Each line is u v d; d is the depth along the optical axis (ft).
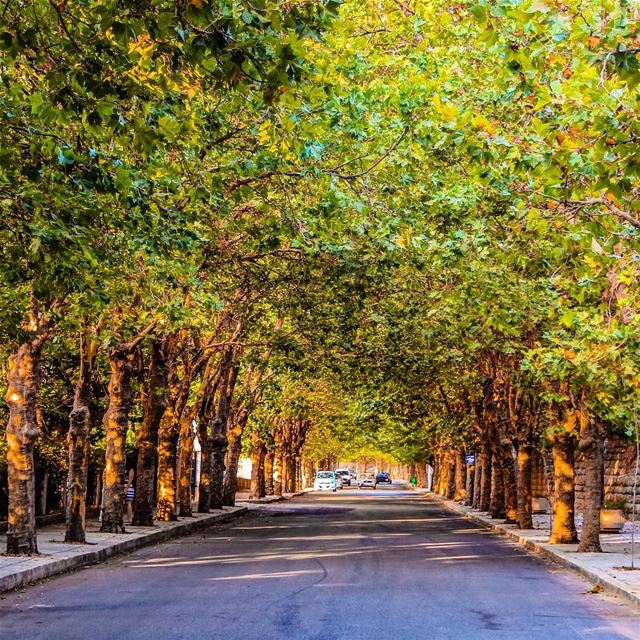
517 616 40.06
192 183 48.14
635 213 41.01
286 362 98.17
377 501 207.21
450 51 54.13
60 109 32.76
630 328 45.55
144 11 26.09
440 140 51.11
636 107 29.66
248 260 69.82
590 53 27.37
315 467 415.23
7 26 31.14
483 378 110.83
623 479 132.98
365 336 92.48
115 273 49.14
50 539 75.05
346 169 55.57
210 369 123.85
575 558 65.00
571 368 54.65
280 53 26.84
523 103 46.39
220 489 140.36
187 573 55.98
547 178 37.42
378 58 55.11
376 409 140.15
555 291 56.49
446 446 190.08
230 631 35.09
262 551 72.38
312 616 38.75
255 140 51.06
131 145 40.04
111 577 54.03
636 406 59.77
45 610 40.93
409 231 57.36
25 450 60.75
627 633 36.17
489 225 56.24
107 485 83.20
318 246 62.59
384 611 40.37
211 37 26.11
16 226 37.70
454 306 65.36
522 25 31.68
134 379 113.19
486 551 75.10
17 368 61.46
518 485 102.58
